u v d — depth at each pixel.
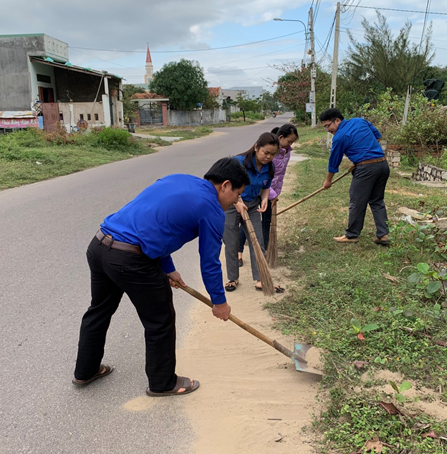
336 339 3.01
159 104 42.28
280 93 39.06
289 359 2.96
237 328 3.40
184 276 4.61
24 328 3.34
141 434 2.27
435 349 2.81
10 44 18.23
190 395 2.59
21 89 18.61
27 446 2.18
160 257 2.33
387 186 8.80
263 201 4.12
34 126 17.88
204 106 48.53
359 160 4.88
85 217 6.62
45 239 5.53
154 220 2.21
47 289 4.06
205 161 13.78
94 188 8.99
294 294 3.84
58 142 15.77
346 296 3.63
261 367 2.88
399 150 12.84
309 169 11.27
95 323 2.54
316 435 2.21
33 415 2.40
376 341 2.92
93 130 17.91
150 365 2.50
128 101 35.09
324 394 2.54
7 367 2.84
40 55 18.27
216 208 2.28
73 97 21.84
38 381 2.71
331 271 4.18
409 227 4.79
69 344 3.13
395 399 2.36
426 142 12.80
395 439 2.09
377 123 14.55
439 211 6.20
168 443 2.21
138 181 9.85
